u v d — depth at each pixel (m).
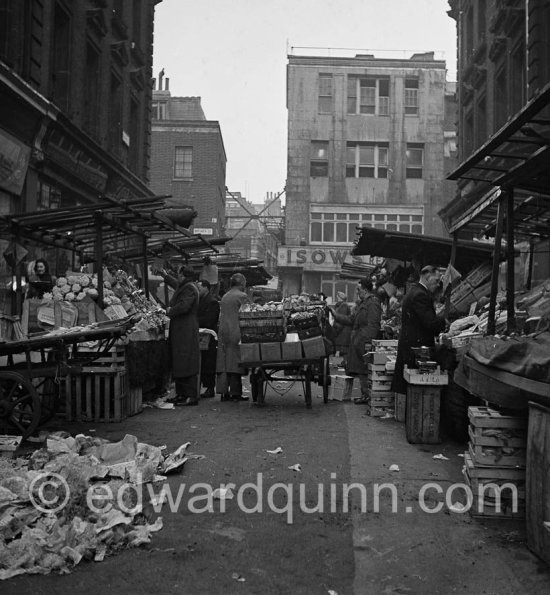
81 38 16.83
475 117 22.48
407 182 39.28
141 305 9.67
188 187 37.53
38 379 7.22
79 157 15.77
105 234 10.87
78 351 7.53
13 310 9.29
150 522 4.07
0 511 3.83
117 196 20.39
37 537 3.55
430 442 6.29
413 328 7.09
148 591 3.16
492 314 6.43
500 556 3.59
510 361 4.00
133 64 23.08
